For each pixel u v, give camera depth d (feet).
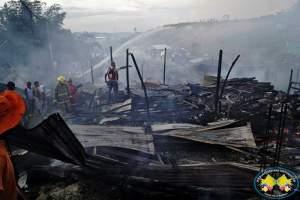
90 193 11.25
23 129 8.41
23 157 12.62
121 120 23.27
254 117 23.73
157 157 15.23
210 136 17.15
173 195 11.49
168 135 17.34
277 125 20.92
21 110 4.42
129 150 15.62
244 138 16.63
